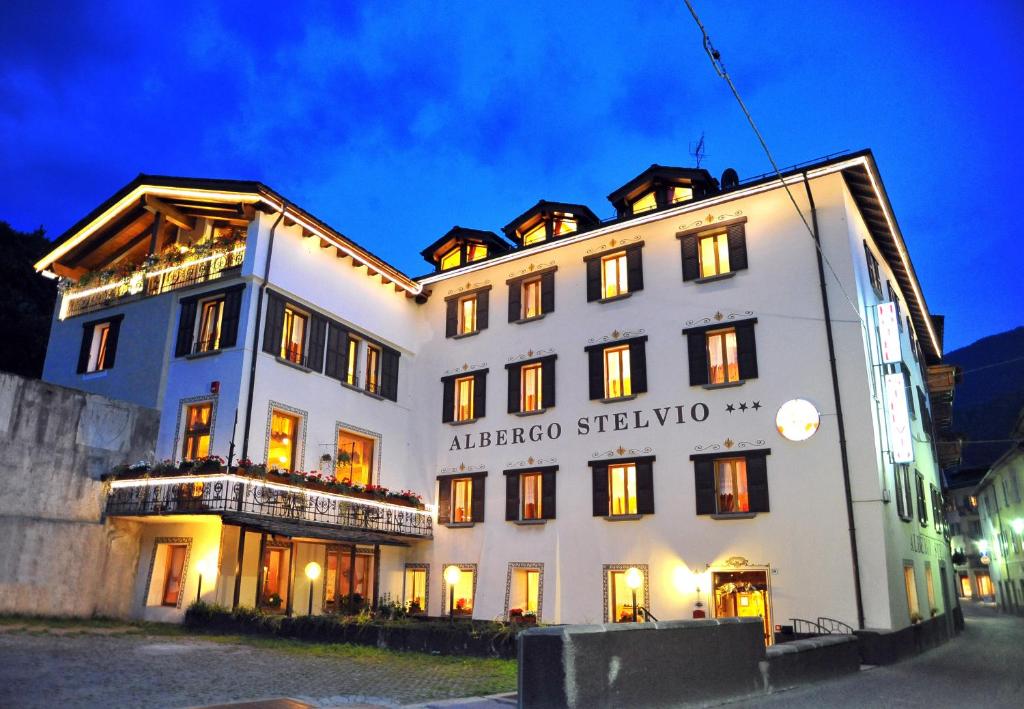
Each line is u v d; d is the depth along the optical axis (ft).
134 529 62.44
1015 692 36.70
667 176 70.85
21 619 52.26
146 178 69.26
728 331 64.28
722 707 29.99
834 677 41.70
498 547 70.74
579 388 70.13
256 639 51.83
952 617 81.51
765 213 64.28
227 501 55.47
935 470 91.91
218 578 58.18
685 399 64.08
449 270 82.23
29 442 55.67
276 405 64.64
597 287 71.61
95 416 60.59
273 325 65.72
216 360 64.03
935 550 76.43
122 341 71.05
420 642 48.19
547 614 66.13
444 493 75.77
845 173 61.46
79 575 57.47
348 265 75.15
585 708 24.45
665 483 63.26
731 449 61.00
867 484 55.16
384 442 76.79
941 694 35.70
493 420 74.84
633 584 61.00
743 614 58.18
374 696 32.35
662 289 67.82
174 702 28.71
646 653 27.37
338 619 52.80
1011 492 139.54
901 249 72.33
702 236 67.21
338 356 72.49
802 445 58.18
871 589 53.26
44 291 116.78
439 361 80.89
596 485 66.54
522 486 71.67
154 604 61.00
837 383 57.88
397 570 75.46
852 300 58.90
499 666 43.16
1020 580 134.21
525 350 74.69
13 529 53.67
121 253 80.18
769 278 62.75
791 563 56.44
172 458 63.72
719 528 59.98
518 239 81.82
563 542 67.10
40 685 30.48
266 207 65.92
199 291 67.77
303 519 61.57
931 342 97.86
